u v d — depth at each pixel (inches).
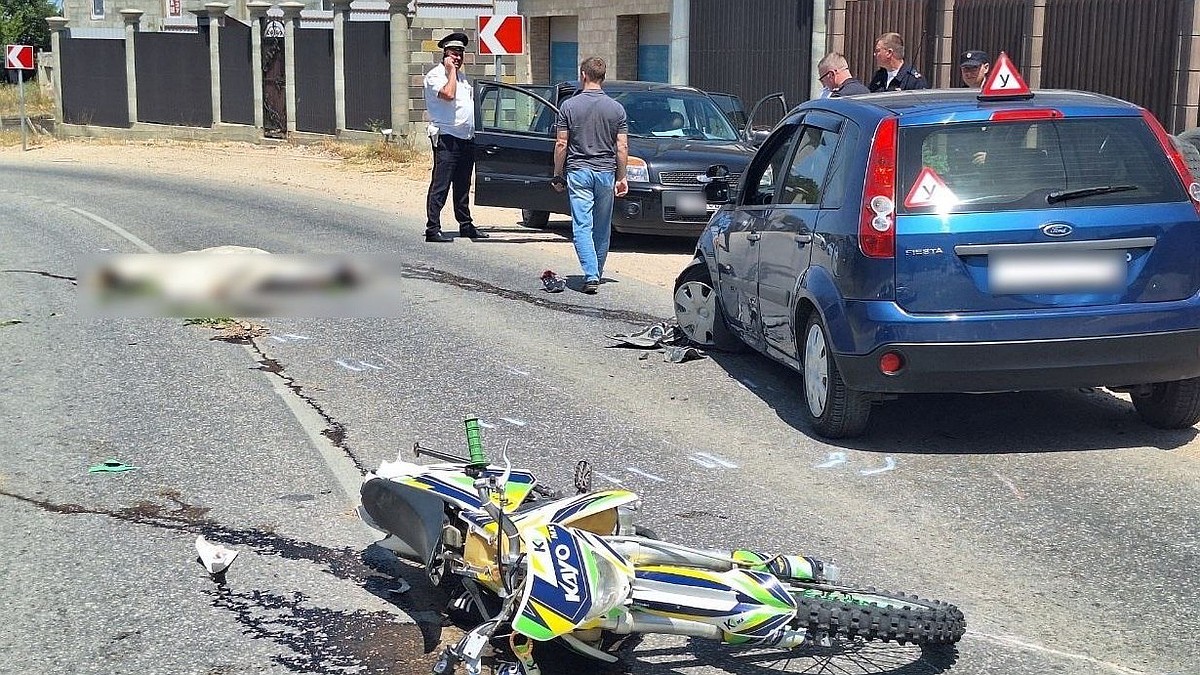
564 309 480.1
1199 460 299.4
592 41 1296.8
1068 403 349.4
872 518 262.4
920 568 236.8
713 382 373.1
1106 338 285.6
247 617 213.9
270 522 258.1
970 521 261.0
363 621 212.5
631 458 301.0
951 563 239.5
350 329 439.8
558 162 506.9
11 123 1716.3
